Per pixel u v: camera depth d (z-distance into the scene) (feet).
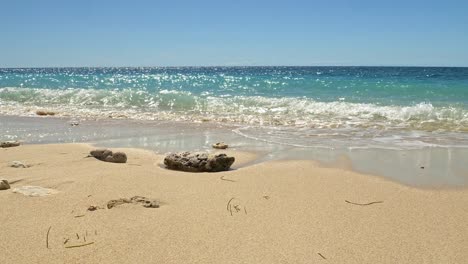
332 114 10.34
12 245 2.96
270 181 4.73
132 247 2.95
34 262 2.72
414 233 3.29
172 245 2.99
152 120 9.91
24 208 3.69
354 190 4.42
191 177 4.86
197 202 3.94
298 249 2.97
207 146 6.86
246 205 3.87
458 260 2.85
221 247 2.97
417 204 4.00
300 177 4.92
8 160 5.59
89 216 3.51
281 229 3.32
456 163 5.64
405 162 5.71
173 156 5.33
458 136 7.61
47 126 9.09
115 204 3.77
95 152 5.73
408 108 10.44
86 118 10.34
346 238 3.17
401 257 2.89
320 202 4.00
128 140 7.43
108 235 3.14
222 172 5.17
